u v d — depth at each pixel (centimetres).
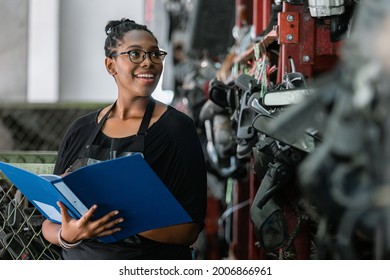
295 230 387
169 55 969
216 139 555
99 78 1162
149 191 324
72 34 1158
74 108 869
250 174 525
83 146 368
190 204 358
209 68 698
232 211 609
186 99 718
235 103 510
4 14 1099
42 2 1140
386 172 223
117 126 365
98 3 1160
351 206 225
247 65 533
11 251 412
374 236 233
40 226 411
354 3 396
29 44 1132
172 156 358
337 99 235
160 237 354
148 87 362
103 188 322
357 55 229
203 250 770
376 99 224
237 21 697
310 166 234
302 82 379
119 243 353
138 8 1167
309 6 411
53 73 1148
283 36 425
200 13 810
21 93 1105
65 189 322
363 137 226
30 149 884
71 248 346
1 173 430
